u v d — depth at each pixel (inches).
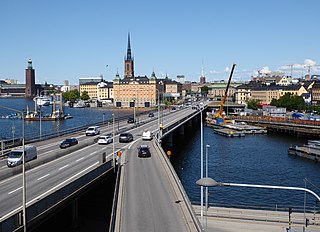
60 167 1900.8
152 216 1205.1
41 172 1769.2
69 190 1358.3
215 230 1481.3
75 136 3351.4
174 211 1256.2
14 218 1007.6
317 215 1702.8
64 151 2341.3
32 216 1098.1
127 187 1563.7
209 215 1652.3
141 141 3102.9
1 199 1298.0
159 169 1930.4
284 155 3794.3
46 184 1517.0
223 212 1704.0
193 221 1146.0
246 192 2400.3
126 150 2586.1
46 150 2476.6
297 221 1608.0
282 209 1905.8
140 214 1224.8
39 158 2014.0
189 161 3479.3
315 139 5123.0
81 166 1930.4
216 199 2249.0
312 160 3511.3
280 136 5516.7
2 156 2218.3
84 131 3789.4
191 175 2915.8
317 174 2962.6
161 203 1344.7
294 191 2432.3
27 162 1910.7
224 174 2952.8
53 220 1572.3
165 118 5748.0
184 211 1256.2
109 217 1706.4
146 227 1107.3
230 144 4635.8
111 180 1892.2
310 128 5615.2
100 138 2910.9
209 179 925.2
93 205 1812.3
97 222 1664.6
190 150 4153.5
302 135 5472.4
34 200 1285.7
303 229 1457.9
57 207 1243.2
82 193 1472.7
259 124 6722.4
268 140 5036.9
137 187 1565.0
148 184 1614.2
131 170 1904.5
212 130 6486.2
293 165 3292.3
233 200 2233.0
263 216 1658.5
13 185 1497.3
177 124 4436.5
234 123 6761.8
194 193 2384.4
